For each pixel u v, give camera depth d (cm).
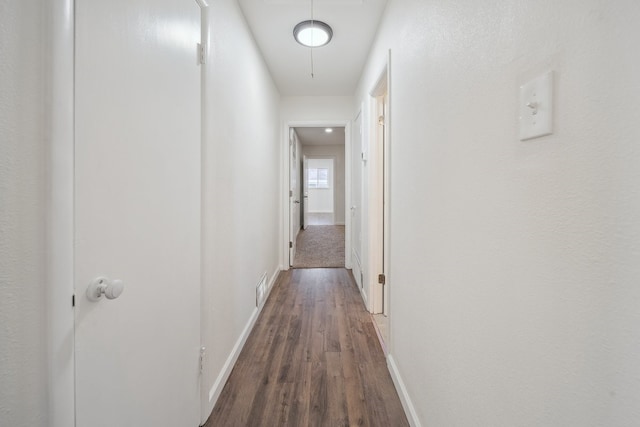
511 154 65
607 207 44
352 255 387
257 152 249
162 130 100
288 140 386
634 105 40
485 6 76
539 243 57
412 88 138
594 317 46
